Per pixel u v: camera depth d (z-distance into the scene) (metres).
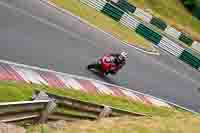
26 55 54.81
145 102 67.75
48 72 53.28
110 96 58.94
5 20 63.22
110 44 91.50
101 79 64.44
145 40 115.31
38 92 35.22
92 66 64.25
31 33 64.69
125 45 98.75
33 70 50.81
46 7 83.56
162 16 161.88
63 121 37.12
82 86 55.84
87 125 39.12
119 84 68.56
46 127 33.31
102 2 111.19
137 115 51.31
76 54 68.81
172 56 118.38
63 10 89.00
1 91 37.84
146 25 127.44
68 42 72.62
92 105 41.47
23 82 44.34
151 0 164.50
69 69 59.75
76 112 39.44
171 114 67.56
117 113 47.44
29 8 75.56
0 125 28.12
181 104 80.38
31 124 33.72
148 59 100.12
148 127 46.69
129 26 116.38
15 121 31.11
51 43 66.25
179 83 94.44
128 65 84.38
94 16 102.31
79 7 99.81
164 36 119.88
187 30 159.12
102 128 39.84
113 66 65.06
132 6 125.75
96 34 91.19
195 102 86.62
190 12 180.00
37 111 33.53
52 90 46.84
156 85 82.25
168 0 175.00
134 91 70.38
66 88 51.03
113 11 113.38
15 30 61.47
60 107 36.44
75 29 83.62
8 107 28.69
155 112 65.00
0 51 51.31
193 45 131.62
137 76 80.25
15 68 47.81
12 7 70.06
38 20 73.00
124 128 42.69
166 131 48.25
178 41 131.38
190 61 117.88
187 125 54.28
